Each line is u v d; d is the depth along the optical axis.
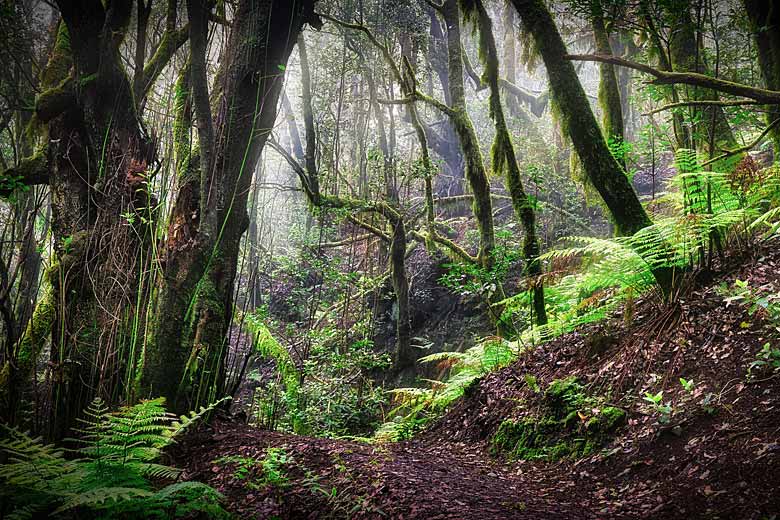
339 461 4.27
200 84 4.95
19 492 3.12
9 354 4.52
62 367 4.81
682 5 5.28
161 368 5.14
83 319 5.23
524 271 7.49
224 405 5.78
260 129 5.87
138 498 3.23
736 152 5.34
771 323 4.38
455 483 4.11
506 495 3.92
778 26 5.89
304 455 4.46
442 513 3.35
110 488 2.95
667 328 5.21
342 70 11.73
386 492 3.69
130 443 3.84
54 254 5.91
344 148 14.81
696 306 5.17
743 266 5.30
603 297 6.27
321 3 11.11
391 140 13.21
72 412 4.83
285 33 5.82
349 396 8.92
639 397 4.75
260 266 12.21
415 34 12.19
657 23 5.80
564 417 5.17
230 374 6.03
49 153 5.92
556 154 13.43
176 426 4.20
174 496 3.48
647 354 5.09
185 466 4.52
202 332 5.38
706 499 3.26
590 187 7.62
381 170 11.80
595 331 6.12
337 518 3.50
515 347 7.19
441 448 6.01
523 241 7.73
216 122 5.66
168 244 5.53
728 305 4.82
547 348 6.67
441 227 14.79
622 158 6.60
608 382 5.21
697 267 5.59
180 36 6.88
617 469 4.14
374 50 12.48
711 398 4.14
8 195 5.74
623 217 5.82
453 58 10.21
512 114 17.30
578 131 5.95
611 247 5.47
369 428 8.76
